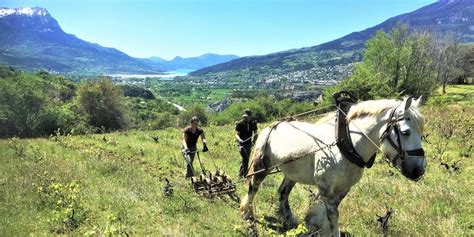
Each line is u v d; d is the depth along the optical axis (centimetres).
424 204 831
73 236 685
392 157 556
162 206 841
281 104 5681
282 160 686
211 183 912
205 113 5897
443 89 7125
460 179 1041
